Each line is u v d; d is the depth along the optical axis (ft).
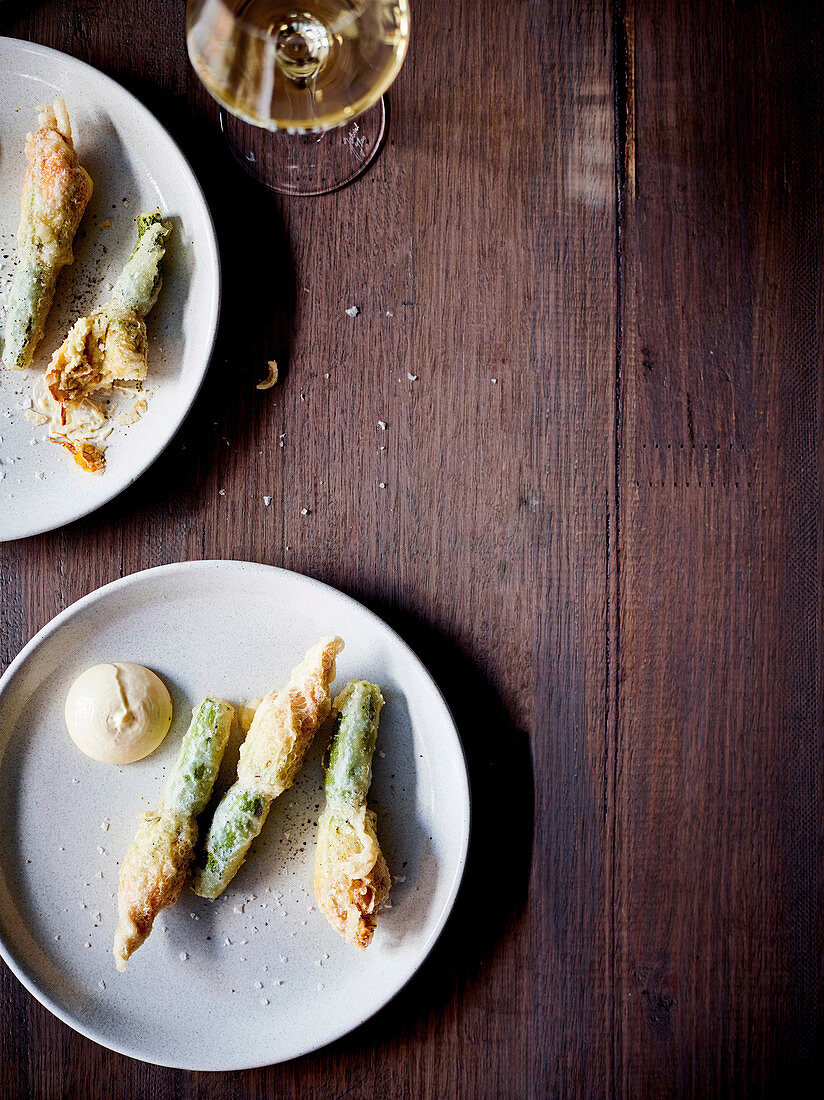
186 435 2.17
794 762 2.21
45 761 2.13
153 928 2.13
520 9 2.17
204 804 2.08
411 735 2.14
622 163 2.19
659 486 2.20
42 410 2.13
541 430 2.19
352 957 2.13
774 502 2.21
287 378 2.17
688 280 2.20
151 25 2.15
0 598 2.16
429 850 2.13
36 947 2.12
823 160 2.20
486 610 2.19
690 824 2.20
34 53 2.08
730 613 2.21
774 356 2.21
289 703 2.04
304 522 2.18
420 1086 2.17
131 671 2.11
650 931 2.19
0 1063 2.16
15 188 2.13
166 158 2.10
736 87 2.19
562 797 2.19
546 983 2.18
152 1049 2.10
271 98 1.94
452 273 2.18
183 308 2.12
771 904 2.20
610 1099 2.18
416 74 2.17
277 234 2.17
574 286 2.19
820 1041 2.19
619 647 2.19
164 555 2.17
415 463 2.18
